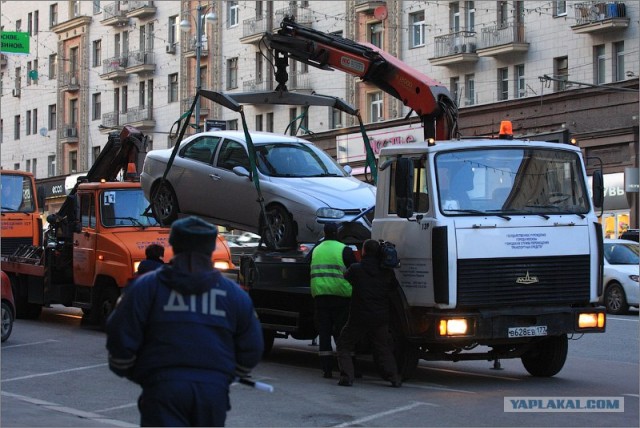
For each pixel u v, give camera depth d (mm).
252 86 59719
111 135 22641
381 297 13977
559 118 43812
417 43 51875
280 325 16516
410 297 14094
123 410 12547
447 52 49125
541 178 14406
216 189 17359
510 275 13891
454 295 13578
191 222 6242
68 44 77250
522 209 14156
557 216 14289
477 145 14117
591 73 43156
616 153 41969
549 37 45094
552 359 15242
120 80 71625
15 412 11867
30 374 15484
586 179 14742
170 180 18234
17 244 26547
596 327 14461
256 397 13383
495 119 46625
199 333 6043
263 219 16344
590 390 14133
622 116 41281
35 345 19203
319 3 56656
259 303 17031
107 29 73125
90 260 21188
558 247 14242
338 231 15570
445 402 13000
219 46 62875
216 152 17578
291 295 16422
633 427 11336
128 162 22719
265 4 59250
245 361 6270
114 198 21188
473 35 48406
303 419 11820
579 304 14703
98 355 17734
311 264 15008
